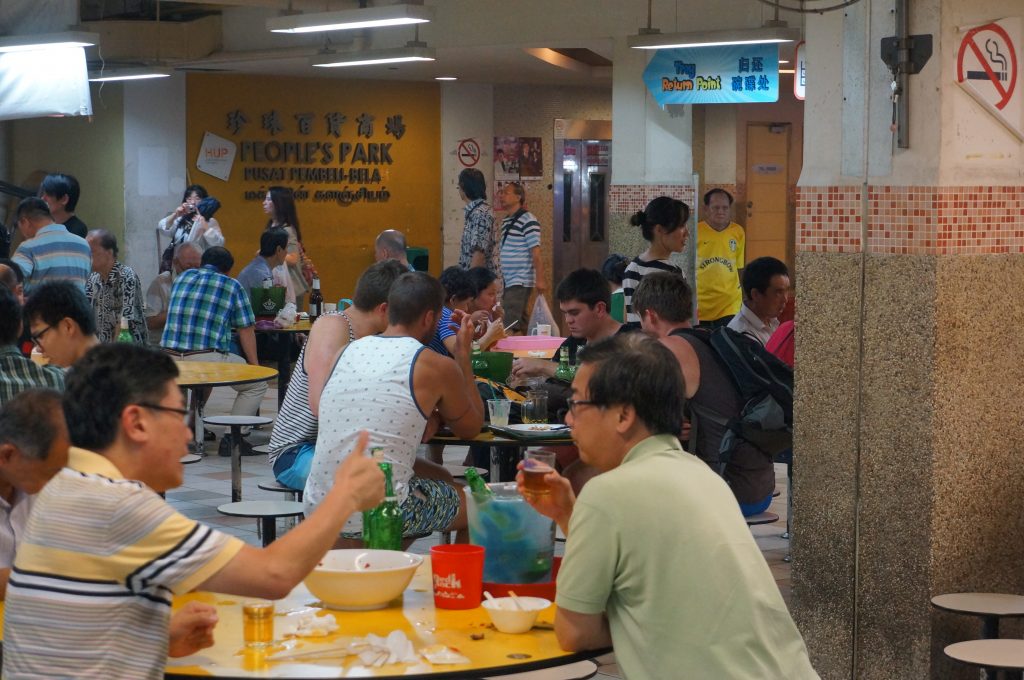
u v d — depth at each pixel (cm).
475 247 1242
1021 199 510
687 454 318
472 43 1300
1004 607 464
